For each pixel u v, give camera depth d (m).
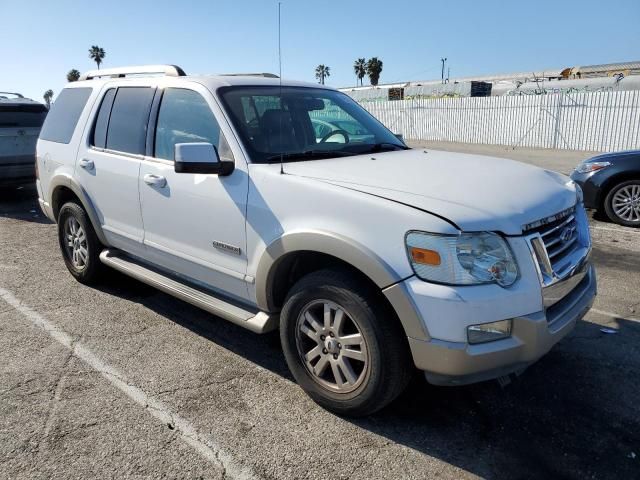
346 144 4.01
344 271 2.93
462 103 25.36
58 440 2.87
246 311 3.51
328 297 2.96
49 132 5.41
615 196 8.05
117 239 4.54
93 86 4.94
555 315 2.87
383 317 2.78
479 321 2.56
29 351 3.87
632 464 2.72
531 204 2.88
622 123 20.30
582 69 34.59
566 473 2.66
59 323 4.36
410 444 2.88
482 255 2.59
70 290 5.12
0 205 9.66
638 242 7.01
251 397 3.31
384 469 2.69
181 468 2.67
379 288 2.77
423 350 2.64
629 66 32.25
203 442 2.87
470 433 2.97
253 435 2.94
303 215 3.02
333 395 3.06
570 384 3.46
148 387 3.41
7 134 9.34
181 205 3.74
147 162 4.06
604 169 8.09
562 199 3.14
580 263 3.11
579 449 2.84
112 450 2.80
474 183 3.02
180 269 3.95
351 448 2.84
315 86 4.51
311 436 2.93
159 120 4.07
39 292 5.06
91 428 2.98
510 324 2.64
